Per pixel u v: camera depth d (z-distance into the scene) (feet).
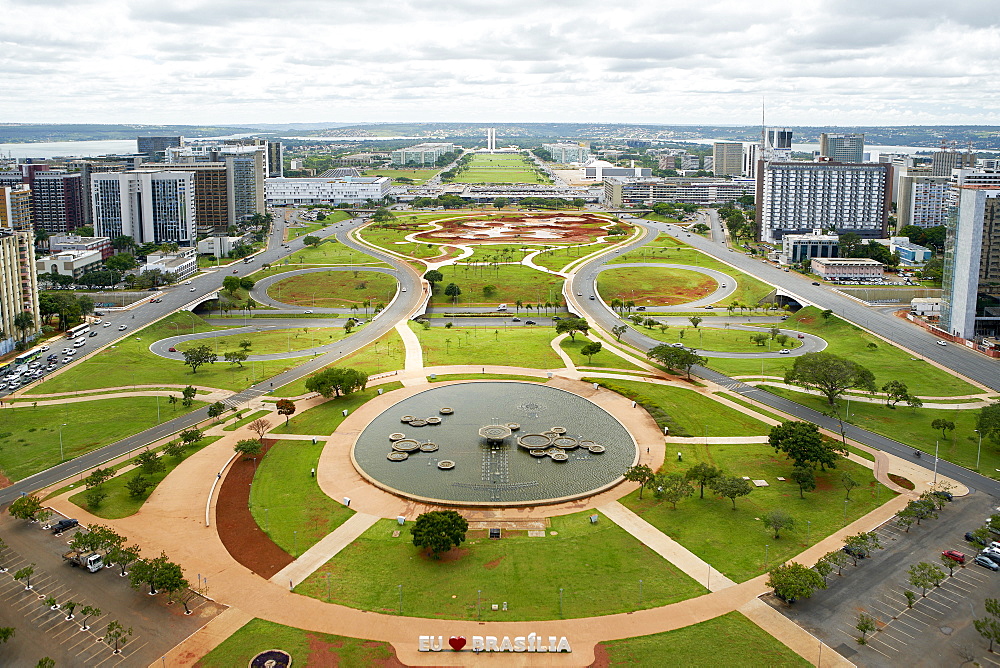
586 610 611.06
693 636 579.07
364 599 627.05
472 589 639.76
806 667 545.44
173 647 570.05
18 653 564.30
